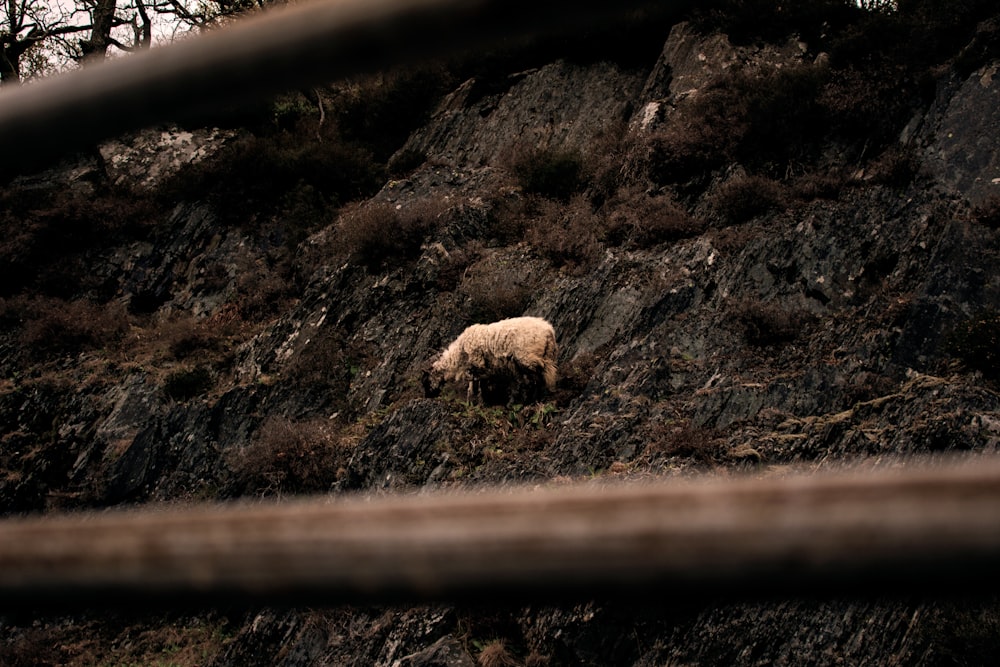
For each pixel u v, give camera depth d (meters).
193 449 17.59
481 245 19.33
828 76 18.52
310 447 15.90
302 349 18.45
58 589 0.71
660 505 0.60
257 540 0.67
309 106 27.81
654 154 18.72
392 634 11.20
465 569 0.62
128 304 23.34
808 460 10.84
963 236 13.38
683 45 22.22
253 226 23.91
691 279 15.38
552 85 24.12
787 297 14.60
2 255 24.11
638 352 14.05
